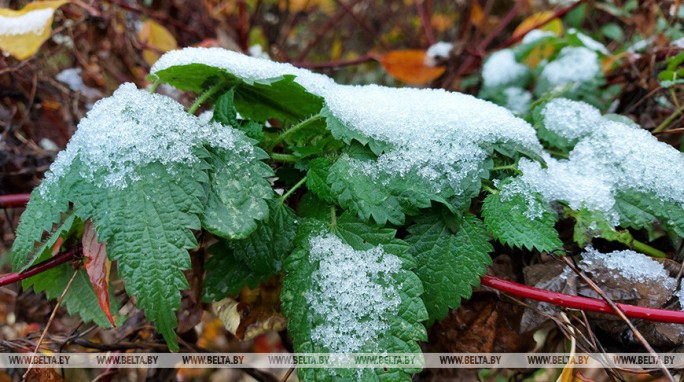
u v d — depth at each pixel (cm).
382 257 43
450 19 89
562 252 44
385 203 43
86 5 60
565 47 59
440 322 48
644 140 47
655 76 54
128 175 42
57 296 48
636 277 45
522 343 47
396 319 42
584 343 46
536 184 45
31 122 62
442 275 44
